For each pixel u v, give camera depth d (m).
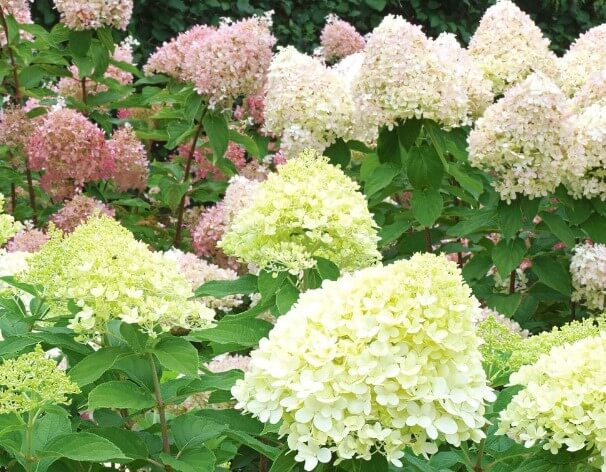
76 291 2.59
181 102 5.82
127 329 2.65
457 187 4.86
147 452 2.69
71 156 5.48
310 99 4.73
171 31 8.70
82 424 2.91
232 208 5.09
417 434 2.28
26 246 4.88
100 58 6.19
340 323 2.29
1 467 2.59
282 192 3.10
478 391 2.35
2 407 2.36
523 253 4.42
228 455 2.97
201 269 4.62
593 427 2.31
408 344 2.29
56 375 2.38
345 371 2.26
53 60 6.27
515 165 4.30
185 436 2.76
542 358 2.51
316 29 9.42
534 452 2.51
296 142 4.78
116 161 5.81
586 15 10.07
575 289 4.73
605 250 4.51
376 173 4.53
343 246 3.14
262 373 2.36
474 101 5.06
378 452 2.33
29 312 3.35
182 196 5.78
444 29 9.79
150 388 2.81
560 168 4.36
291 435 2.27
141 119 7.03
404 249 4.86
